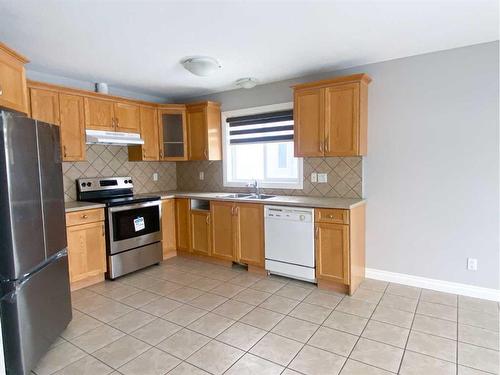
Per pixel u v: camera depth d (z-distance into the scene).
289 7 2.12
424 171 3.10
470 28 2.49
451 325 2.45
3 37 2.53
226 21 2.31
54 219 2.33
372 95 3.30
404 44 2.80
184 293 3.16
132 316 2.70
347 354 2.12
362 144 3.21
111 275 3.52
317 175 3.71
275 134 4.02
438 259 3.10
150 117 4.27
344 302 2.90
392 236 3.31
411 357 2.07
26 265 1.96
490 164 2.81
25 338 1.94
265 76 3.74
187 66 3.17
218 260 4.07
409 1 2.07
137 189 4.51
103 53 2.92
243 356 2.12
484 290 2.90
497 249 2.83
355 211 3.11
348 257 3.00
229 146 4.50
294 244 3.30
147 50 2.86
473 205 2.90
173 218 4.32
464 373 1.91
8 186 1.83
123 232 3.61
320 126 3.29
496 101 2.75
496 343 2.21
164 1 2.00
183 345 2.26
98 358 2.13
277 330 2.44
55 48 2.78
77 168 3.82
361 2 2.07
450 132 2.96
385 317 2.60
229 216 3.80
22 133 1.96
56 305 2.32
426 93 3.04
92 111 3.63
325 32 2.53
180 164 5.04
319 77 3.62
